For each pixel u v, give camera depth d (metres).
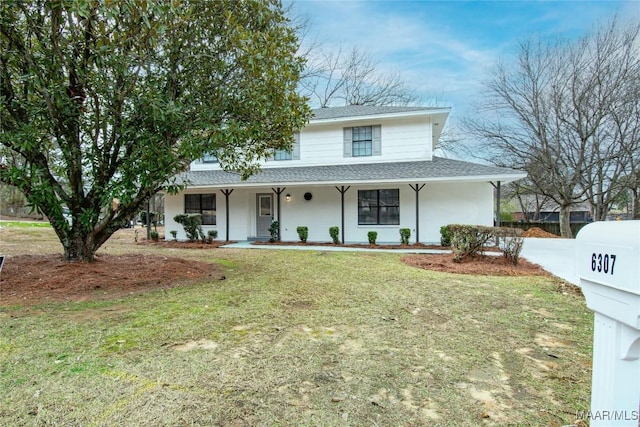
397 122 12.42
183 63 5.57
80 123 5.21
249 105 5.51
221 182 12.16
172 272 6.01
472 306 4.26
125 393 2.21
